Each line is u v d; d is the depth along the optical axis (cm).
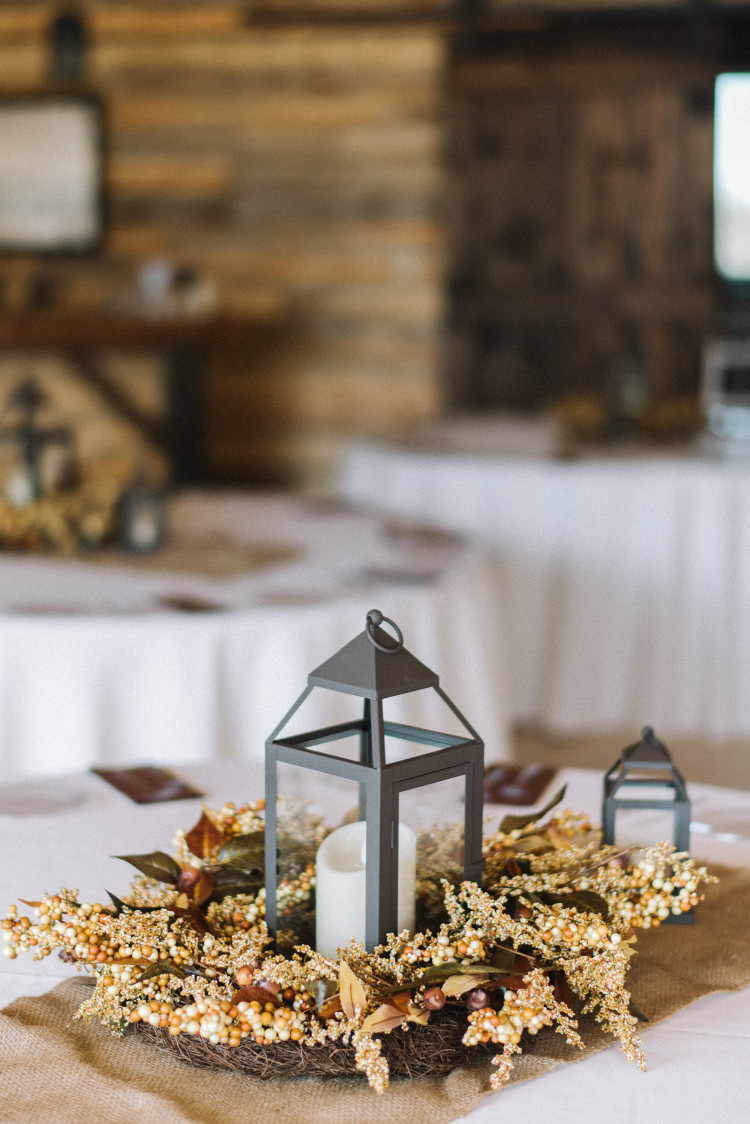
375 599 240
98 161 666
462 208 643
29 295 683
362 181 653
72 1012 111
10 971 120
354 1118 95
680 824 123
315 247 664
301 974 98
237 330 629
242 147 662
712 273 620
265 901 106
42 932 103
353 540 297
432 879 106
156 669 221
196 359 623
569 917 104
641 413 446
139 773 168
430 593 248
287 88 652
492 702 266
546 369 646
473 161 638
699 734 402
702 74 604
